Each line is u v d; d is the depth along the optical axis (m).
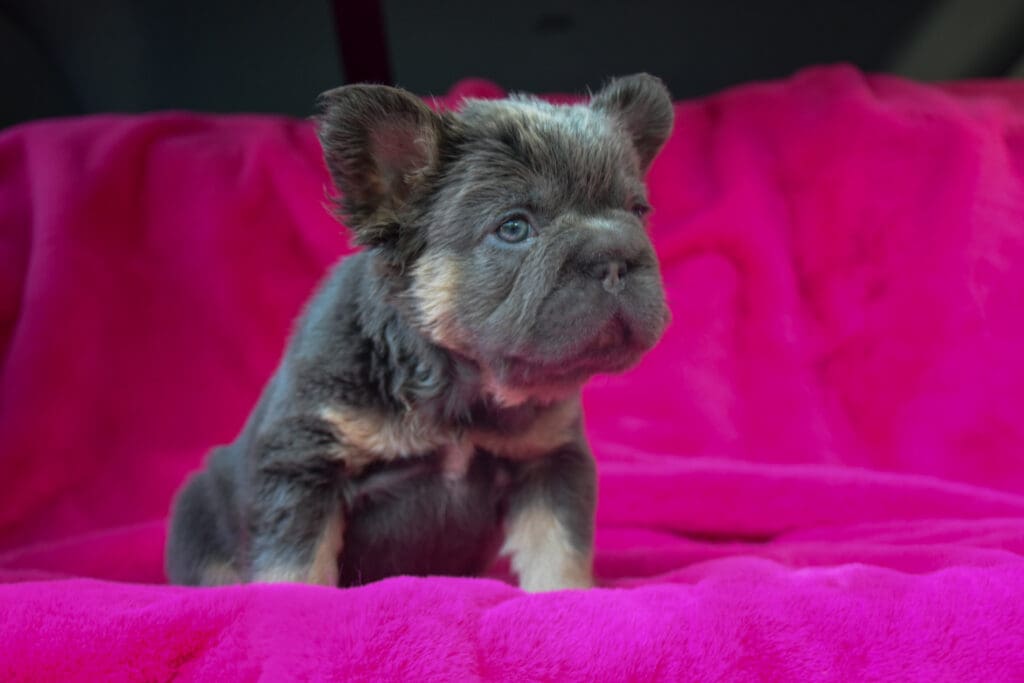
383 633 0.53
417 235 0.64
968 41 1.04
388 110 0.64
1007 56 1.06
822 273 0.95
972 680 0.53
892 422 0.90
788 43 1.06
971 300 0.89
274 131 0.98
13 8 0.96
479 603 0.56
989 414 0.87
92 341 0.90
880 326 0.92
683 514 0.82
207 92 1.07
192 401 0.92
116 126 0.97
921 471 0.88
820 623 0.54
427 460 0.67
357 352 0.66
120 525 0.86
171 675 0.54
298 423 0.66
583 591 0.57
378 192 0.65
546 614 0.55
